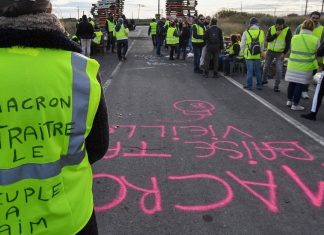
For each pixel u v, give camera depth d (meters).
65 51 1.45
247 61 9.48
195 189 3.94
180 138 5.53
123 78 10.96
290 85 7.54
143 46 23.05
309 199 3.81
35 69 1.38
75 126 1.44
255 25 9.46
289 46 9.12
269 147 5.25
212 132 5.85
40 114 1.38
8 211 1.39
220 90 9.38
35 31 1.37
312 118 6.73
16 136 1.37
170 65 14.37
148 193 3.84
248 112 7.17
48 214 1.42
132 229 3.22
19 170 1.38
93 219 1.63
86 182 1.54
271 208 3.61
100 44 17.75
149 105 7.59
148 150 5.02
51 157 1.40
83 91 1.45
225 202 3.69
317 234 3.22
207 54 11.29
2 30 1.35
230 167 4.52
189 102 7.93
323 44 6.41
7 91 1.34
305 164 4.69
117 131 5.79
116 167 4.45
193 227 3.27
